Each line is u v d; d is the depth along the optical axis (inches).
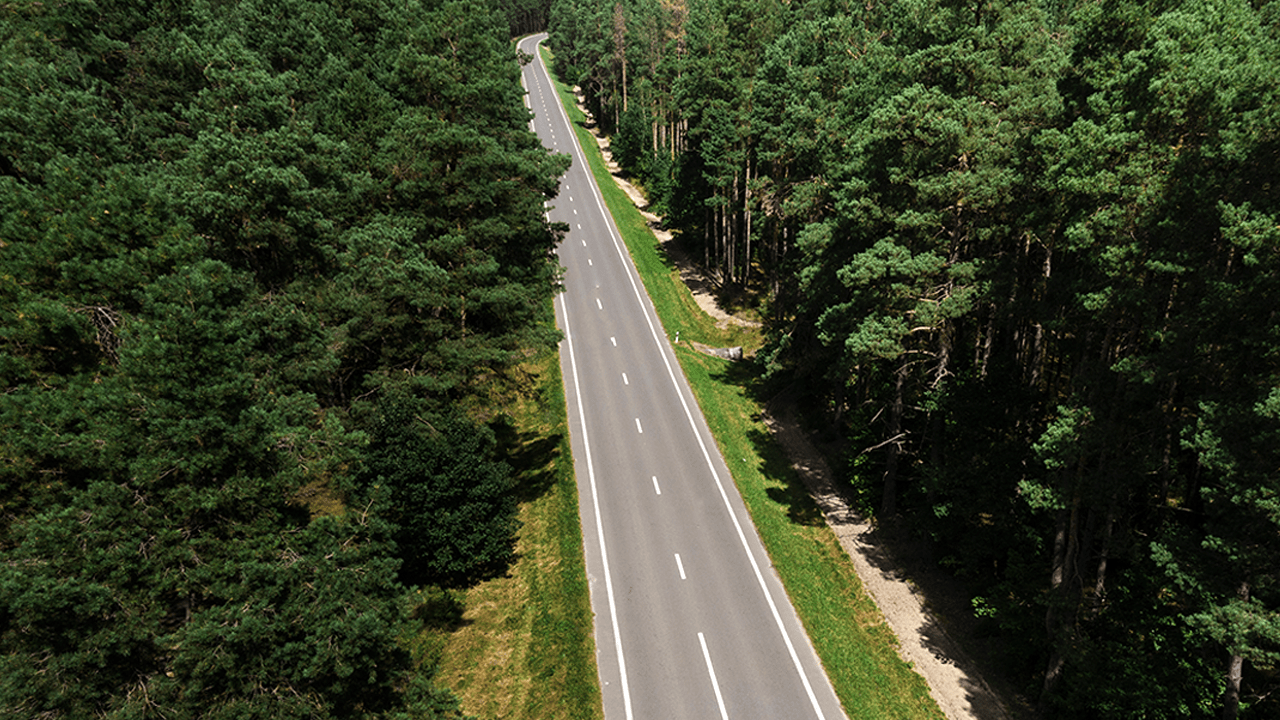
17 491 511.2
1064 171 677.3
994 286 837.2
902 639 907.4
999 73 855.7
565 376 1598.2
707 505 1171.9
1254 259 530.6
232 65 863.1
